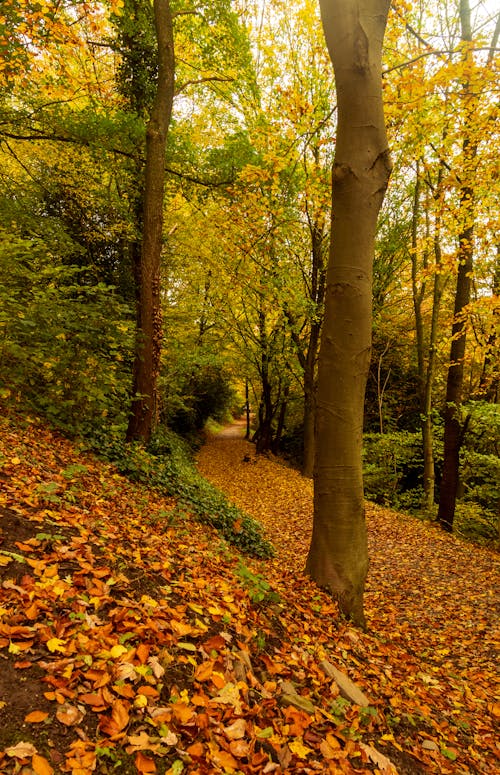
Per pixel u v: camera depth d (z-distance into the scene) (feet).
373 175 14.06
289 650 10.71
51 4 21.24
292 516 40.73
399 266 59.26
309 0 40.04
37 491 12.41
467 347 42.57
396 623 20.61
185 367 59.72
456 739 11.02
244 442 101.19
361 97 13.58
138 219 39.91
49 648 7.01
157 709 6.81
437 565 29.63
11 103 34.83
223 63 35.09
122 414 29.07
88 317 21.83
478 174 28.12
